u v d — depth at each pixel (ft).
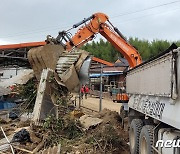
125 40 47.19
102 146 28.37
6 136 31.35
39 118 31.12
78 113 42.93
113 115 42.52
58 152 25.40
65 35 42.01
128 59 46.55
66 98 32.30
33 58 34.01
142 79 24.50
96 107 69.87
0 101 49.26
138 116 28.94
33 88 37.73
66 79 30.58
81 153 26.08
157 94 19.21
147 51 205.98
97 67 58.18
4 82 51.49
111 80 121.70
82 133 31.81
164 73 17.63
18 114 43.91
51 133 29.71
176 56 15.98
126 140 32.24
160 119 18.72
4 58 61.62
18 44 57.36
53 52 32.81
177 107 15.83
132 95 30.66
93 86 121.39
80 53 31.89
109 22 47.14
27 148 27.50
